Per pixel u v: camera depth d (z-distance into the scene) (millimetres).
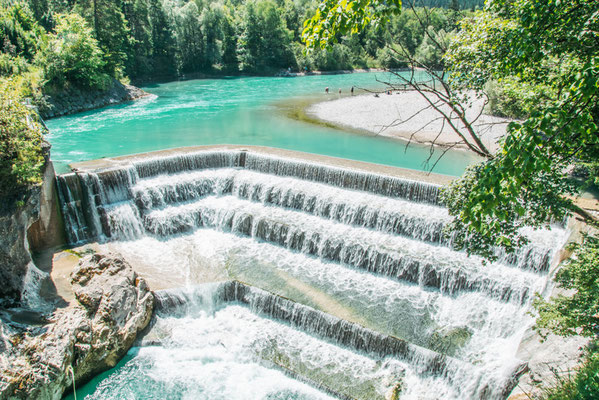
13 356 11977
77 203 19688
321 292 16812
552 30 7082
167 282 16938
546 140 5074
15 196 14492
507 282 15695
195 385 13617
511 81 12977
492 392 12258
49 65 41906
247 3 86688
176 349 14992
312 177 23234
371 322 15117
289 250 19938
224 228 21672
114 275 15594
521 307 15227
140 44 69438
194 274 17672
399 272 17625
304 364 14344
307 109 45656
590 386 7945
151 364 14375
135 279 16094
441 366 13375
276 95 56406
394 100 49500
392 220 19484
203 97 54625
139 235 20766
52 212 18688
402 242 18922
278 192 22328
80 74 45031
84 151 28891
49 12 62438
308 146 31344
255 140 32719
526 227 17484
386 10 6750
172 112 43750
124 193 21312
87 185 19844
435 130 34969
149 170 22828
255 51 88250
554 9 6543
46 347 12414
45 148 18234
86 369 13477
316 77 81375
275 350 14945
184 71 81625
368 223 20125
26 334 12766
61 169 21562
